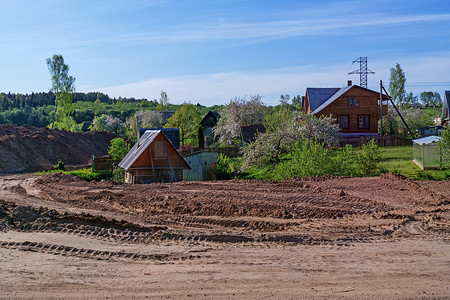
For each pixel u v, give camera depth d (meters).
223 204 17.27
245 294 7.45
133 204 18.52
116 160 44.59
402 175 24.91
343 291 7.64
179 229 13.52
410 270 8.93
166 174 34.59
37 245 10.41
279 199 18.52
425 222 14.33
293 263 9.39
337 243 11.40
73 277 8.23
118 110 172.25
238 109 63.00
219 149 53.38
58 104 82.81
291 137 36.88
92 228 12.34
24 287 7.64
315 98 59.28
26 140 53.56
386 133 63.41
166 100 147.88
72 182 27.77
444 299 7.25
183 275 8.48
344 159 29.11
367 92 53.16
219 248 10.74
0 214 13.07
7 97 174.62
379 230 13.11
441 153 28.33
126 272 8.64
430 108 117.12
